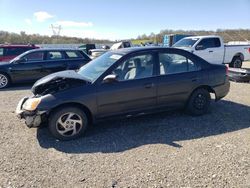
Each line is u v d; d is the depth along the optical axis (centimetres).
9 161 412
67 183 354
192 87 593
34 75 1090
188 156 421
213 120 589
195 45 1391
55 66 1113
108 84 514
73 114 496
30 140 495
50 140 495
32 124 483
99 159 418
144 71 549
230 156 419
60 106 488
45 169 389
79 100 491
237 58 1563
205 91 615
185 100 593
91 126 562
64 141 492
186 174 369
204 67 612
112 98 515
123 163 404
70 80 498
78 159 419
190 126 554
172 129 539
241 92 887
